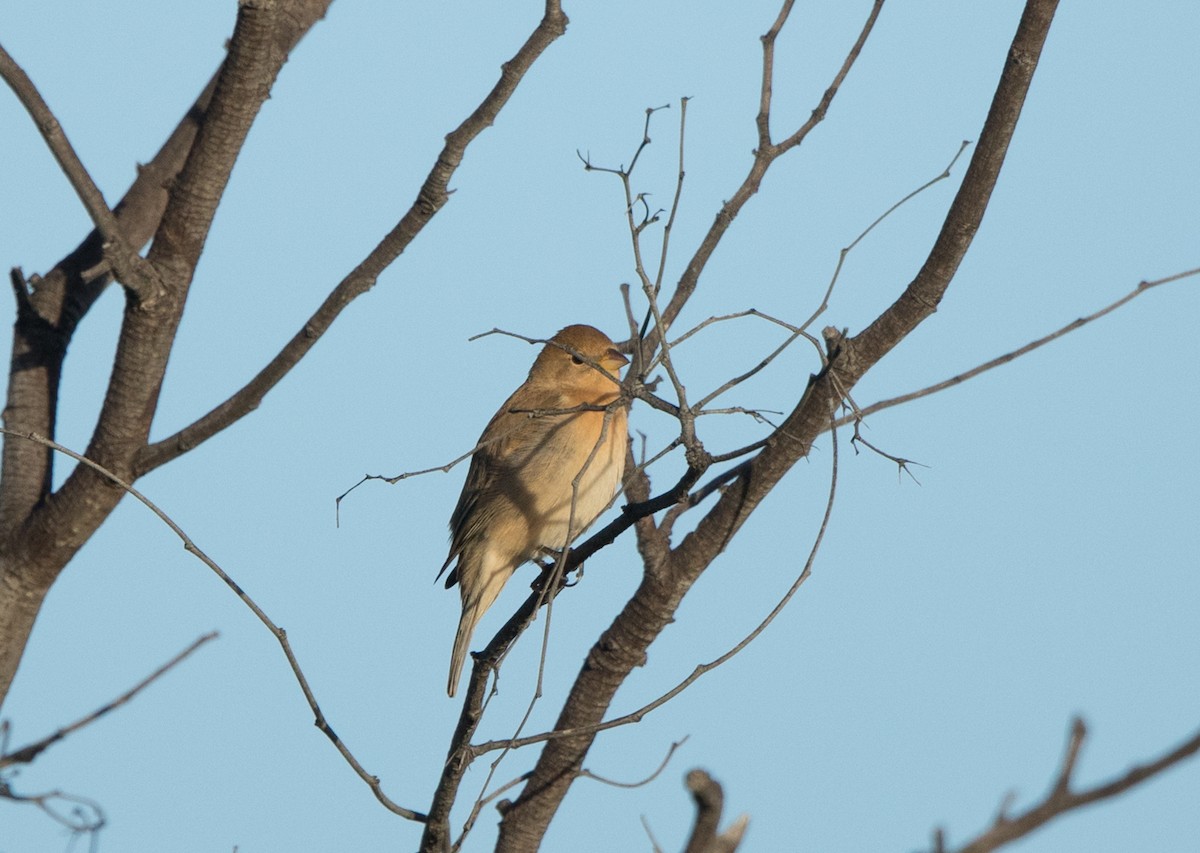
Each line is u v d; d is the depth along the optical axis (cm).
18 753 952
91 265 1159
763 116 1173
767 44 1176
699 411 875
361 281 1019
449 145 988
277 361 1037
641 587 1157
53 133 956
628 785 969
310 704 926
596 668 1181
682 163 919
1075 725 340
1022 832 337
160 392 1057
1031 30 948
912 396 1061
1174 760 328
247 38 983
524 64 973
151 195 1205
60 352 1139
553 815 1204
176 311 1023
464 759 938
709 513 1133
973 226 988
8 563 1063
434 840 975
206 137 1006
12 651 1067
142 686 992
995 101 970
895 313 1028
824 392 1055
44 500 1073
